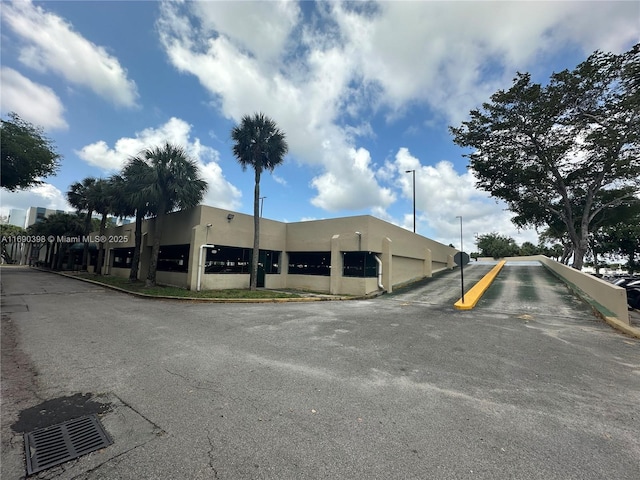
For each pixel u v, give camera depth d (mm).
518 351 6277
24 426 3088
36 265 46406
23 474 2387
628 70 15875
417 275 24656
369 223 17094
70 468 2471
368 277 17156
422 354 5895
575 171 20781
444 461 2611
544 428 3217
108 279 21438
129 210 19062
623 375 4992
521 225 27469
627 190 21188
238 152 16953
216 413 3408
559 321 9898
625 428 3252
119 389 4023
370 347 6297
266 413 3422
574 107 18625
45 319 8414
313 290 18766
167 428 3086
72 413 3369
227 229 16969
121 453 2674
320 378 4527
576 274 16203
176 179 16234
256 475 2402
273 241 19688
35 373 4531
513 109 19984
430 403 3768
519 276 23703
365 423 3238
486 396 4023
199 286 15398
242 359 5340
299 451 2723
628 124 17297
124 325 7875
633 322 10289
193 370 4750
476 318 10125
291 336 7094
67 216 33594
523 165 21484
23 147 14250
